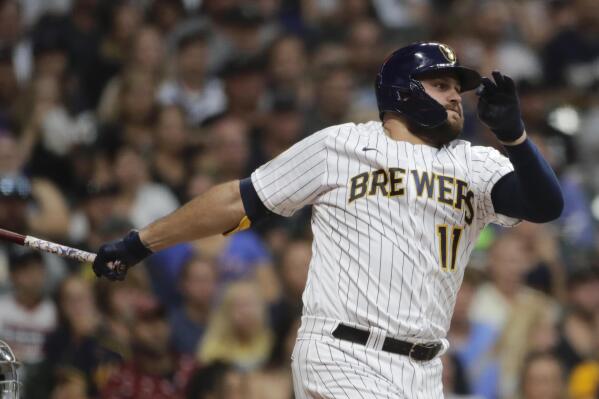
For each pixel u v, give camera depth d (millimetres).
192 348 33688
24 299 32938
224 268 36125
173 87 45812
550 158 44625
